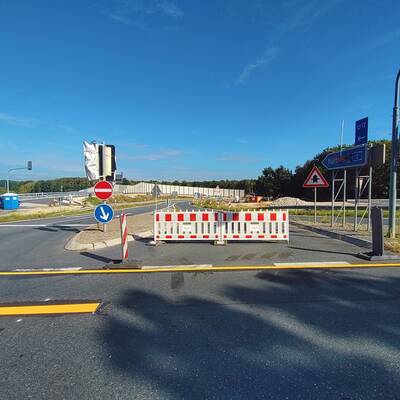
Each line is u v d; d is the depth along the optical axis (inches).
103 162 507.2
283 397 108.4
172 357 135.1
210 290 223.5
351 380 117.4
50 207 1499.8
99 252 375.6
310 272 267.9
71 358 135.9
